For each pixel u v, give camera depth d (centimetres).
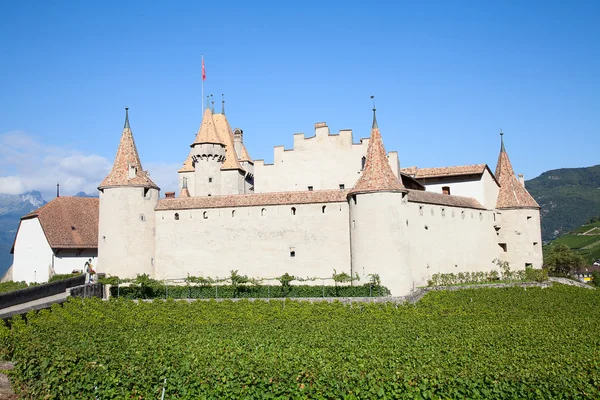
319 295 5125
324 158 6875
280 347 3222
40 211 7206
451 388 2447
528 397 2391
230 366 2636
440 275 6012
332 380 2475
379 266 5300
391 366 2658
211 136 7450
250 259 5956
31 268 7319
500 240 7169
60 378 2550
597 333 3719
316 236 5831
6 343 3309
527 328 3859
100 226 6141
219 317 4425
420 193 6138
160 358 2803
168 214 6206
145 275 5541
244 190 8062
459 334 3625
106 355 2878
